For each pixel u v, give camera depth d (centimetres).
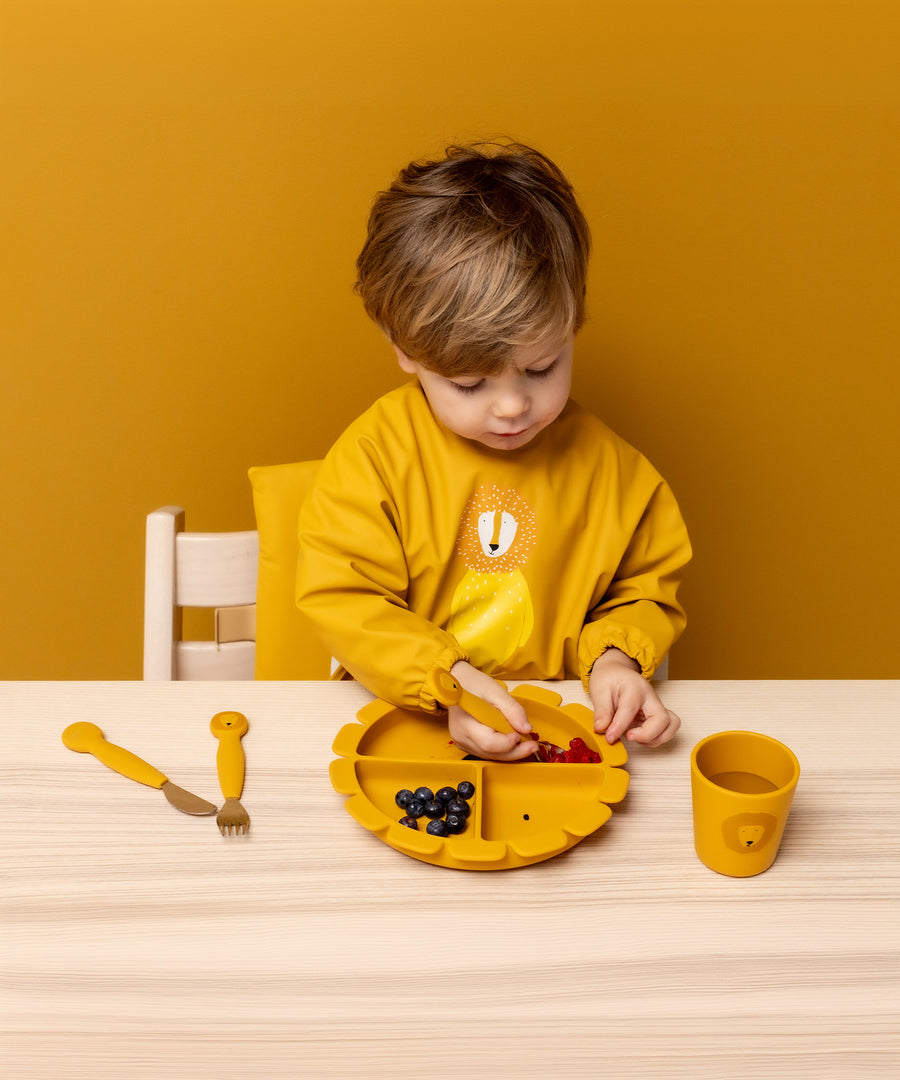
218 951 63
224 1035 58
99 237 141
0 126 135
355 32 132
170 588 109
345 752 79
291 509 110
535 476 103
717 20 133
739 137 138
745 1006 60
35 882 68
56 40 132
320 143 136
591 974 62
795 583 164
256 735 84
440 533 102
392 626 90
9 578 159
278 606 110
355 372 147
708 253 144
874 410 154
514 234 86
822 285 146
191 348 146
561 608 106
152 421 150
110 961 63
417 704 86
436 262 86
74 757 81
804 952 64
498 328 83
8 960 62
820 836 74
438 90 135
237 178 138
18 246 141
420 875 70
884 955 64
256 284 143
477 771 77
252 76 133
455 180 91
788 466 156
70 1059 57
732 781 73
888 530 162
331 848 72
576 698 90
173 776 79
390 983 61
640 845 73
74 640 163
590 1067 57
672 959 63
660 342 148
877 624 168
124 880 69
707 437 154
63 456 152
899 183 142
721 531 160
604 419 151
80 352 146
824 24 134
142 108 135
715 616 165
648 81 135
